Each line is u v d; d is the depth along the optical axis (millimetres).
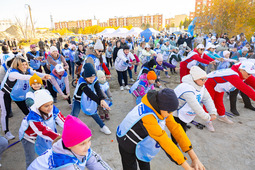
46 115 2166
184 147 1847
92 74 2975
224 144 3502
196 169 1692
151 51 7875
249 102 4918
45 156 1368
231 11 16078
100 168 1629
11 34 37906
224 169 2877
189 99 2482
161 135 1641
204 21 17984
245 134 3812
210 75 3818
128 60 6059
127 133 1852
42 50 7406
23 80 3484
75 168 1347
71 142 1169
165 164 3006
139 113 1738
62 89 4773
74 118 1227
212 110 2865
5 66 3818
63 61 6074
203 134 3852
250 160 3066
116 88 7016
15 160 3166
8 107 3660
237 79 3297
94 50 4812
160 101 1555
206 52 6426
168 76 8312
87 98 3375
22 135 2283
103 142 3629
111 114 4863
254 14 15312
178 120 2930
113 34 29734
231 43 10133
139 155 1932
